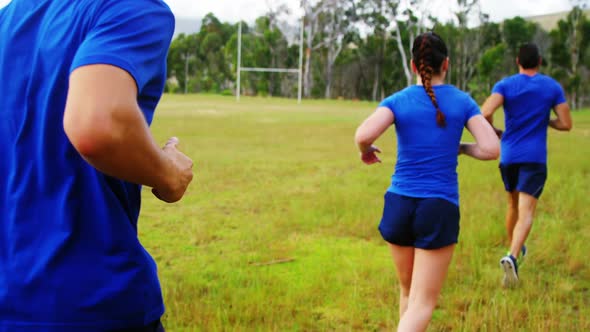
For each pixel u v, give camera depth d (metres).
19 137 1.36
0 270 1.36
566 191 8.17
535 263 5.21
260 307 4.02
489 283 4.61
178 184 1.36
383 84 68.38
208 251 5.66
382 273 4.88
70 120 1.14
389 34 67.19
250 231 6.37
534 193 4.85
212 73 77.88
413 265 3.28
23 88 1.37
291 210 7.34
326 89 70.44
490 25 61.59
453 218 3.12
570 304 4.25
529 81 4.93
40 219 1.35
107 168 1.19
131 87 1.21
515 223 5.27
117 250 1.38
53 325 1.33
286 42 72.44
